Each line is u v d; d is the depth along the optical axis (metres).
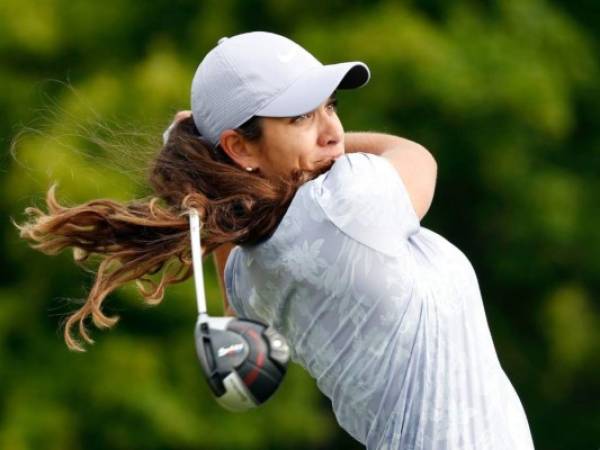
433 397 15.13
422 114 41.47
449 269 15.27
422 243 15.34
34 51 39.78
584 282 45.28
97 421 39.28
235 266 16.33
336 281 15.02
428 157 16.08
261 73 15.18
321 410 43.00
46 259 39.75
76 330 38.59
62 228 15.39
